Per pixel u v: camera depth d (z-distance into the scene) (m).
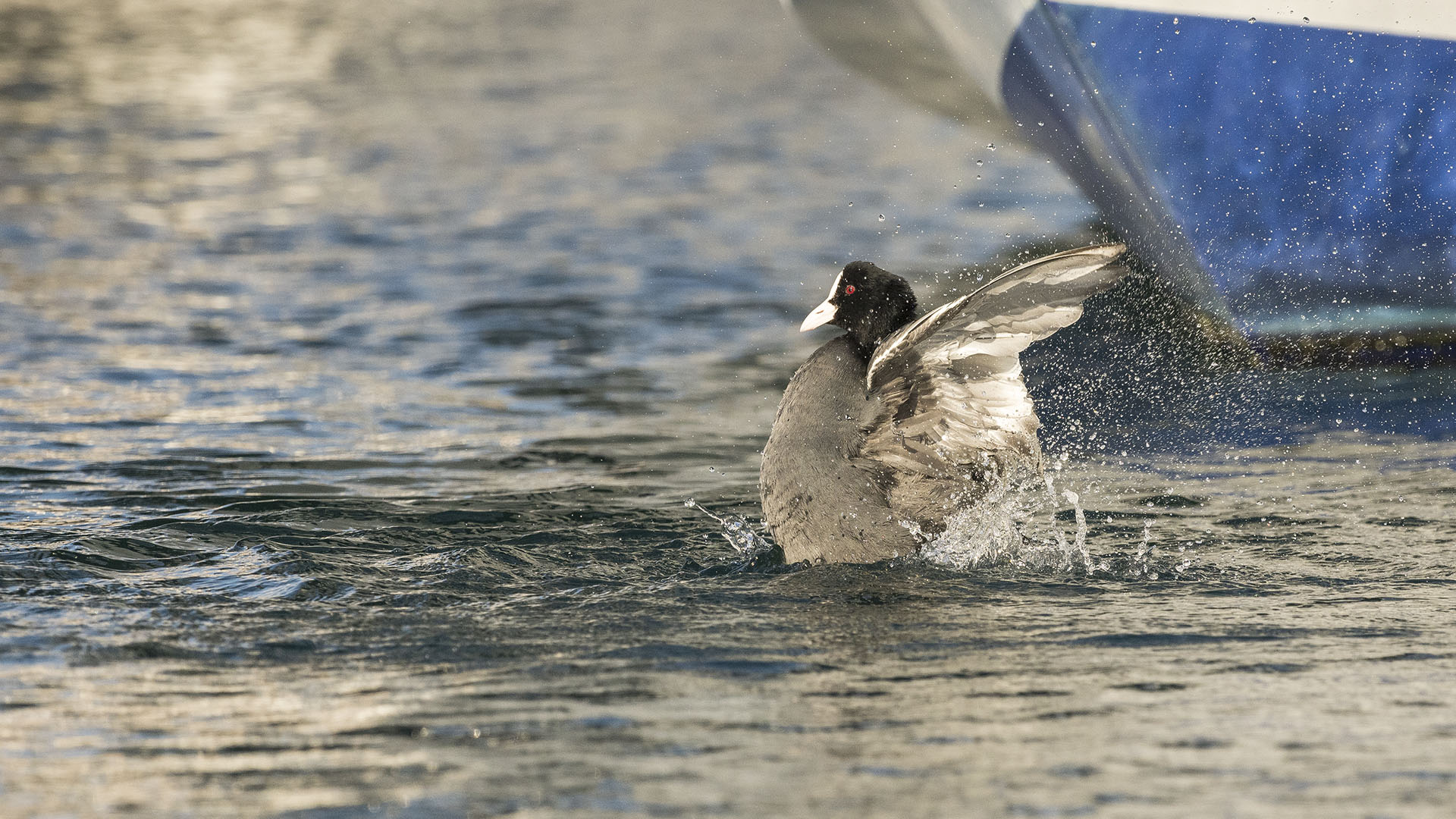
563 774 8.05
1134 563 12.51
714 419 18.41
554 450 16.88
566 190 38.22
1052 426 18.47
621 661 9.98
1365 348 21.48
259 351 21.78
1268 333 21.52
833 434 12.26
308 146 44.81
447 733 8.66
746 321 24.56
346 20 87.75
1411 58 20.14
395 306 25.09
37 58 65.19
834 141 47.59
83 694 9.31
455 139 46.75
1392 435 17.47
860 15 23.28
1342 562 12.48
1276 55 20.31
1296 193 20.83
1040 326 11.41
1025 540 13.13
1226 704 9.06
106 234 31.39
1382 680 9.47
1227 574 12.15
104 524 13.53
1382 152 20.53
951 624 10.78
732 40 79.94
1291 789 7.77
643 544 13.17
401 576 12.10
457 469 15.95
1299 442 17.25
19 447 16.48
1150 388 20.25
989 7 20.83
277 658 10.02
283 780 7.99
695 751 8.36
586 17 92.25
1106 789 7.79
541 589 11.79
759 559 12.69
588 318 24.53
